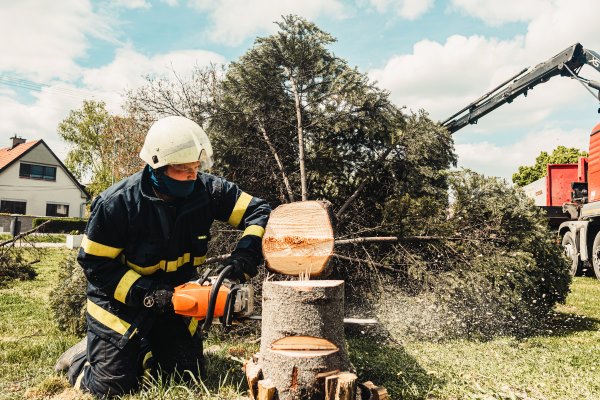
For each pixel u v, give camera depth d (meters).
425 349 3.66
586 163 11.05
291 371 2.21
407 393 2.67
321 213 2.65
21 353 3.58
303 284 2.32
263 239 2.71
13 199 38.34
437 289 4.12
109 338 2.69
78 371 2.92
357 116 4.98
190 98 5.24
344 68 5.16
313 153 5.10
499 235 4.50
